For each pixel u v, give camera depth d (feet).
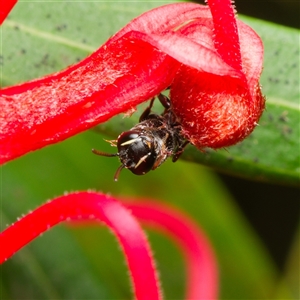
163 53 0.19
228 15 0.18
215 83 0.19
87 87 0.19
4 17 0.19
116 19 0.24
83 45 0.23
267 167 0.23
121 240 0.20
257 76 0.19
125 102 0.19
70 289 0.27
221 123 0.19
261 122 0.23
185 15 0.19
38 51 0.23
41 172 0.28
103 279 0.27
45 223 0.20
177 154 0.22
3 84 0.23
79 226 0.27
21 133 0.19
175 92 0.19
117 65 0.19
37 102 0.19
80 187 0.28
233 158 0.23
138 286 0.20
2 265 0.27
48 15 0.24
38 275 0.27
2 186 0.27
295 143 0.23
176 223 0.26
